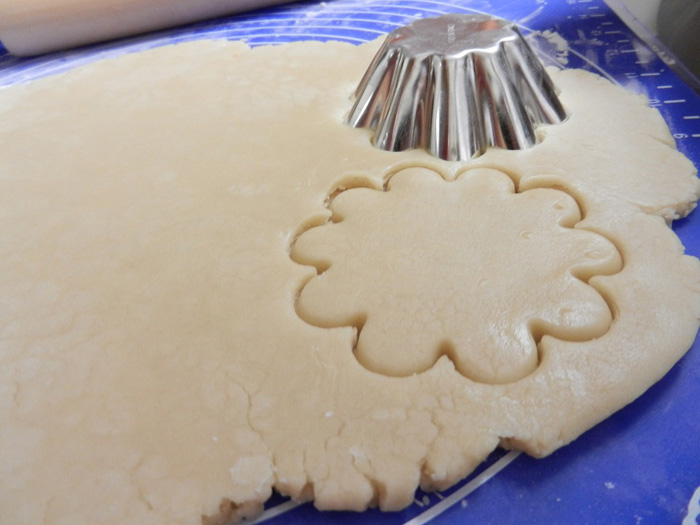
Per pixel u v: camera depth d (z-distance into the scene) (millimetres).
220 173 149
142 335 113
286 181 145
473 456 94
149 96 185
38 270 127
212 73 194
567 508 92
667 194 134
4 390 105
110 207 142
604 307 112
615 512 91
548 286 115
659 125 156
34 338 114
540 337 110
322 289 118
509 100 147
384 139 154
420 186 140
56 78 200
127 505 89
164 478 92
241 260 126
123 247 131
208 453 95
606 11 218
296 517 94
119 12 225
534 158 147
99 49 231
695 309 111
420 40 151
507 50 149
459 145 148
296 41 218
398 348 107
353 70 189
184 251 129
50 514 89
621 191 136
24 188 150
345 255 125
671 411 104
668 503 92
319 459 93
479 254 122
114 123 173
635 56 194
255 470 92
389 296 115
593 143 151
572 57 197
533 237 125
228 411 100
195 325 114
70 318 117
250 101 177
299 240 130
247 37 228
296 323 113
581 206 135
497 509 93
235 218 136
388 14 237
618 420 103
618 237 125
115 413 101
